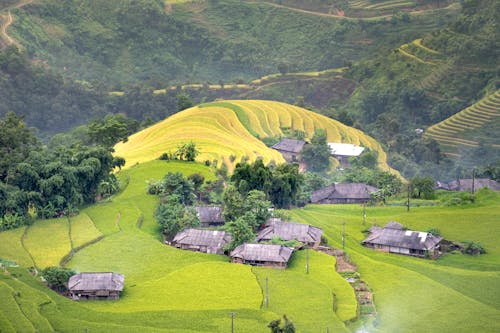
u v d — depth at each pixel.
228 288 192.12
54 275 190.12
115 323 173.00
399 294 196.88
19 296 180.50
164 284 194.88
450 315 185.50
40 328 165.75
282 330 162.50
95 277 188.62
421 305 190.62
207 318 175.75
